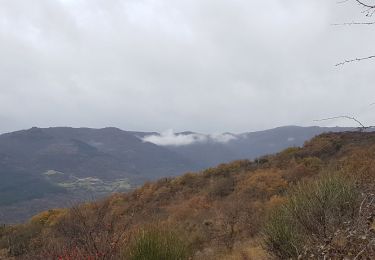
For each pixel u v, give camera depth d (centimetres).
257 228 1295
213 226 1470
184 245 727
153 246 650
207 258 1088
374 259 312
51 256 647
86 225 669
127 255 644
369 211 364
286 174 2856
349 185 598
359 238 330
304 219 602
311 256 349
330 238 348
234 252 1075
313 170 2750
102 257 610
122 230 679
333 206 575
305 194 631
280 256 618
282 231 615
